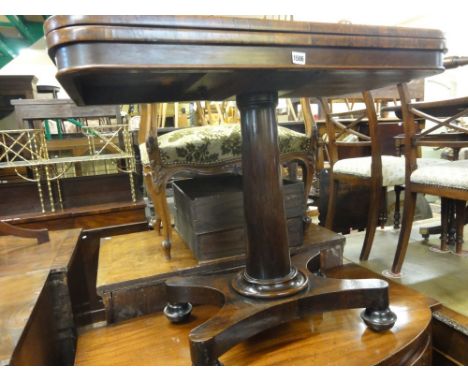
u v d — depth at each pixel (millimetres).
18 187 1839
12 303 872
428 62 719
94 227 1866
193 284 939
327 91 1008
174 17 523
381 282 873
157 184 1090
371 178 1515
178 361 824
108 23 492
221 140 1133
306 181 1340
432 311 1029
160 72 548
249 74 658
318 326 917
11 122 3316
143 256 1207
